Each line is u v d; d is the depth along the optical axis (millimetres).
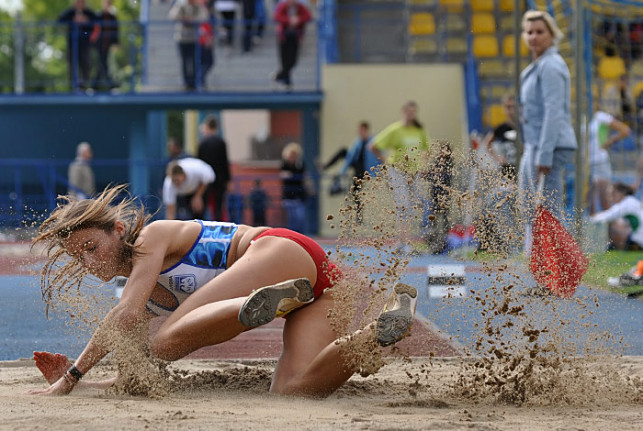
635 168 31094
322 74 38344
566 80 17062
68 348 12039
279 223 36781
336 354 7438
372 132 38344
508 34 39938
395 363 10141
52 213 8055
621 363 9680
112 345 7738
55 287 8477
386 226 8312
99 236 7926
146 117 39094
